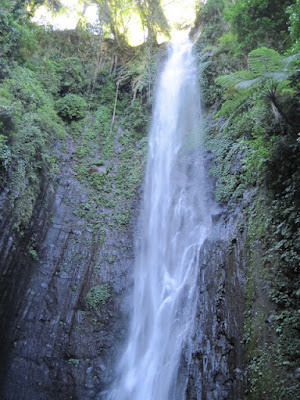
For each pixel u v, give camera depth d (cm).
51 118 1531
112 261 1414
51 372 1168
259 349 713
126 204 1566
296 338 652
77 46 2000
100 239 1448
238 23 1259
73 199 1478
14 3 1639
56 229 1370
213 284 949
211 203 1330
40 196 1301
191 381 854
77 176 1555
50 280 1276
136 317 1302
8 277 1099
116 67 2055
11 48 1491
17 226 1095
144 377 1095
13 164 1115
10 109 1111
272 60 816
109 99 1906
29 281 1219
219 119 1559
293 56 770
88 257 1391
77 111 1739
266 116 888
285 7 1145
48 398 1137
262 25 1189
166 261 1355
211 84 1694
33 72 1634
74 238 1399
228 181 1285
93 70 1952
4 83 1342
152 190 1628
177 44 2131
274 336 692
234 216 1043
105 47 2081
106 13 2061
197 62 1873
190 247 1288
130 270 1415
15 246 1109
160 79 1975
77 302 1295
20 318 1171
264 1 1162
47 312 1230
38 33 1869
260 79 827
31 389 1127
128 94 1947
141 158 1709
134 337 1255
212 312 900
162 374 1017
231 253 945
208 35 1936
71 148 1622
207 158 1475
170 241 1394
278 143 814
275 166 845
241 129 1171
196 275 1163
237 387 730
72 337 1234
